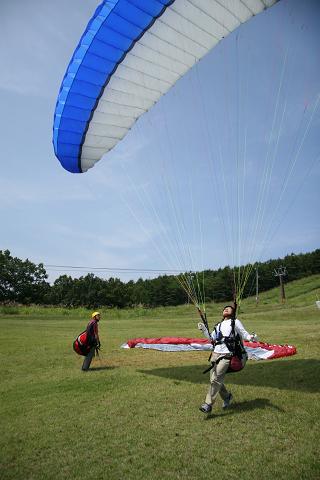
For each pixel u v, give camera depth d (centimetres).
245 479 393
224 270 9394
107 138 834
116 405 621
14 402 675
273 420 525
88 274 10675
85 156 859
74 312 3662
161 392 677
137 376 804
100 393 694
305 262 10488
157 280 11656
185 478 402
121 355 1059
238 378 752
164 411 585
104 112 772
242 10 647
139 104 789
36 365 971
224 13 645
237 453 444
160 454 452
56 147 808
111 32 646
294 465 410
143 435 505
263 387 675
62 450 477
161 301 11238
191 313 3588
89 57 677
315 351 945
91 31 649
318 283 8825
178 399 637
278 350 959
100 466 435
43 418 586
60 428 542
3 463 453
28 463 450
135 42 668
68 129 779
